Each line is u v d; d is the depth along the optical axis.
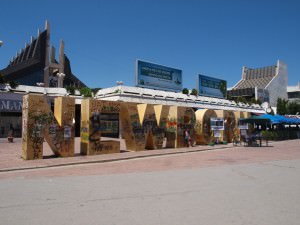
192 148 21.86
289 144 28.06
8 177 10.66
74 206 6.72
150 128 20.44
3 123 28.02
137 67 32.62
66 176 10.77
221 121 26.22
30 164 13.41
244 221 5.69
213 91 43.12
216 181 9.74
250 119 26.81
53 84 48.66
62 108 16.27
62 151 16.11
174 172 11.64
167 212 6.27
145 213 6.19
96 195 7.77
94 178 10.32
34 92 29.91
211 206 6.73
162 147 22.20
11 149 19.73
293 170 12.15
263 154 18.84
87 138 17.08
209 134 25.17
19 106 28.56
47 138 15.76
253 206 6.75
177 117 22.16
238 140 27.75
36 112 15.22
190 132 23.31
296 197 7.60
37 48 49.91
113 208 6.56
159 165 13.80
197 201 7.18
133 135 19.30
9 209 6.48
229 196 7.70
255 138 25.73
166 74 35.84
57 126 15.98
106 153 17.81
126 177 10.51
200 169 12.44
